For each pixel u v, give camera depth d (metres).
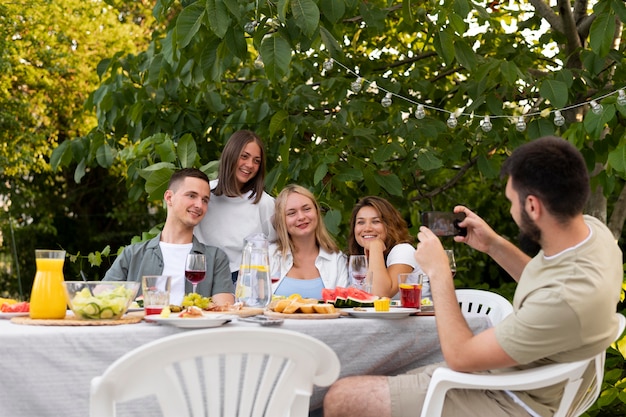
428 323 2.51
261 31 3.37
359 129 4.54
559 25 4.58
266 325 2.29
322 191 4.41
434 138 4.39
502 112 4.15
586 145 4.08
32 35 10.44
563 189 1.98
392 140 4.73
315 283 3.51
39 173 10.86
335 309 2.62
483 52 5.03
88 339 2.10
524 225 2.05
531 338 1.96
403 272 3.42
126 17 11.95
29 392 2.05
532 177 2.01
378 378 2.29
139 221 10.69
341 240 5.09
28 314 2.45
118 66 5.21
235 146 3.91
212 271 3.46
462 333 2.09
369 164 4.33
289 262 3.55
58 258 2.34
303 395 1.90
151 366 1.74
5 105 10.24
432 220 2.61
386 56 5.54
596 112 3.46
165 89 4.97
